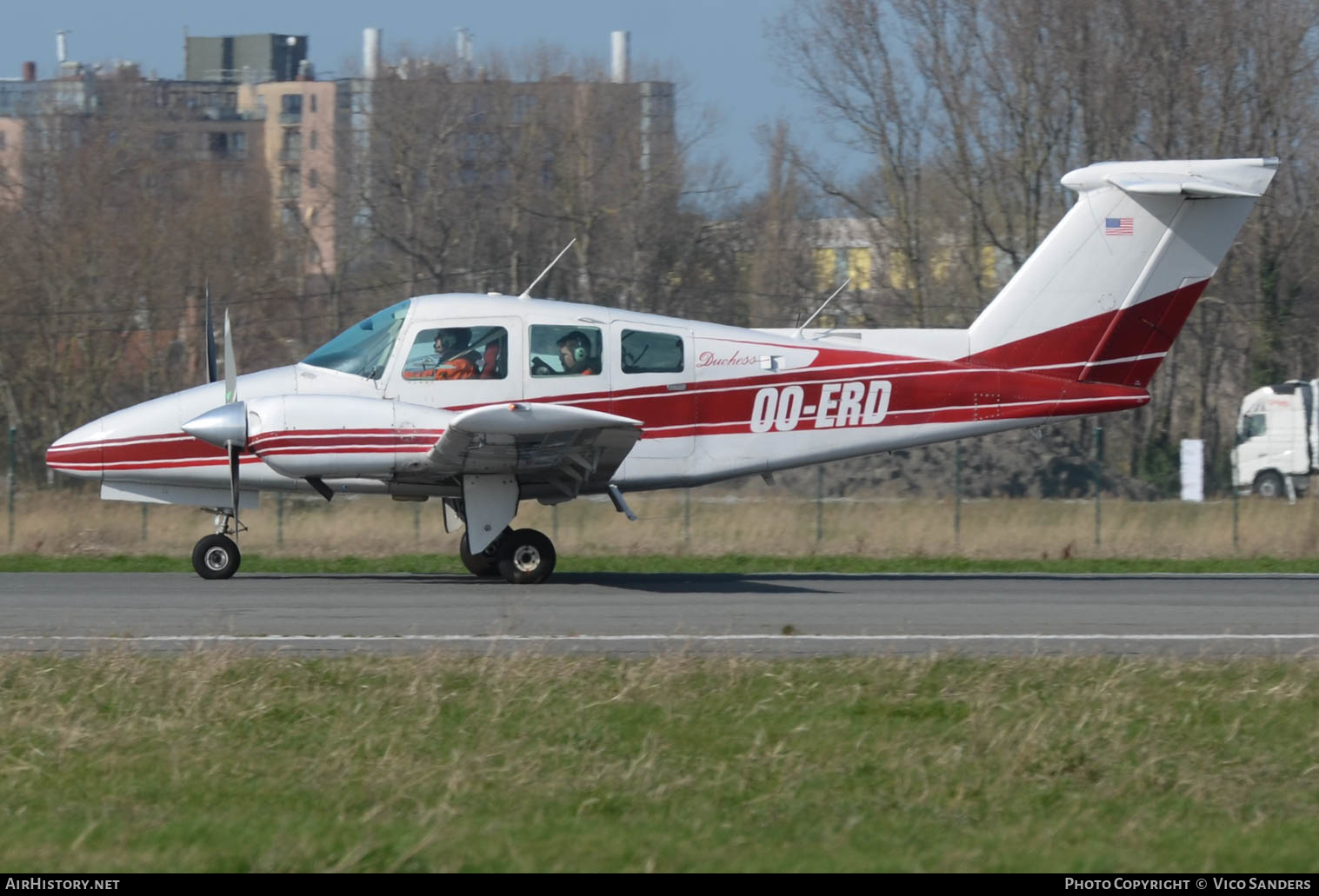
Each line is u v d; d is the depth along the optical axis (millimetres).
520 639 36906
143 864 18562
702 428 51062
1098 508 74062
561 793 22438
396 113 141875
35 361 116250
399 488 50531
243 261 134000
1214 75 121438
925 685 30891
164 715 27000
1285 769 24766
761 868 18688
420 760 24266
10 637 36250
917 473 114625
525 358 49688
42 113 144625
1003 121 126188
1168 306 52594
